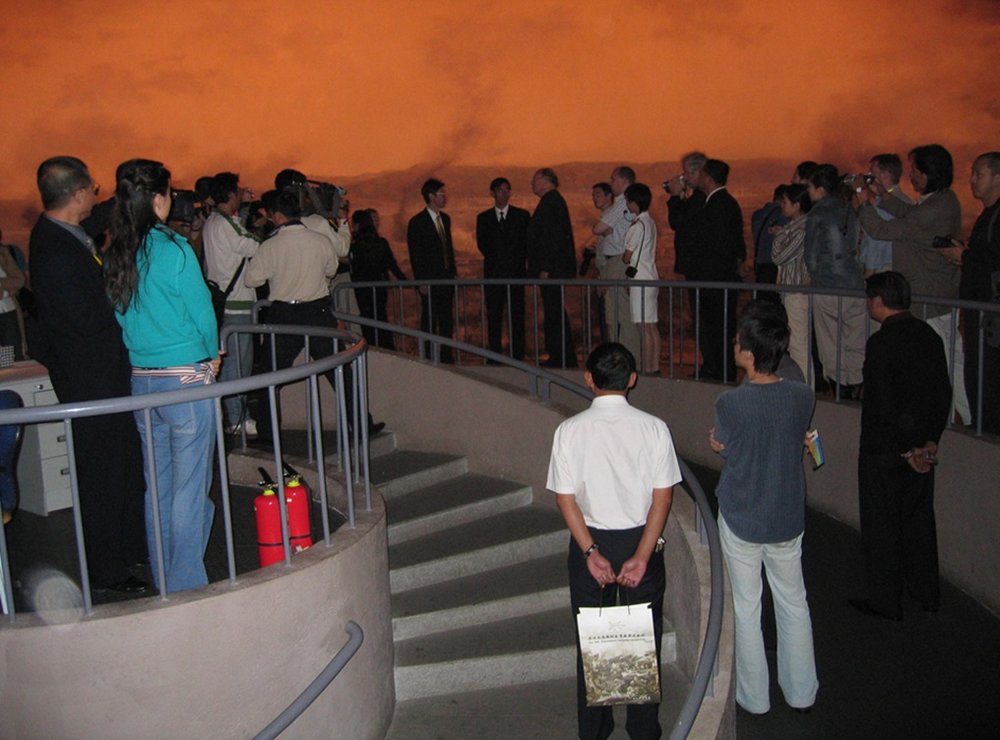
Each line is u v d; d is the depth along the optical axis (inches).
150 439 134.7
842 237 271.6
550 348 354.9
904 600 212.4
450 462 251.9
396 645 193.8
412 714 182.2
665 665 190.9
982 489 205.5
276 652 147.2
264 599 144.5
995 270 215.3
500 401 247.1
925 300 215.3
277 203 245.6
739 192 531.2
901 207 244.1
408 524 223.1
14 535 194.2
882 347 190.4
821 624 202.2
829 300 275.0
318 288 250.5
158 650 136.3
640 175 538.9
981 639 193.9
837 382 255.6
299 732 153.5
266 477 171.0
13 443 169.9
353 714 164.2
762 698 171.6
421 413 261.7
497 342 370.0
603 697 145.3
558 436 148.2
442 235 366.0
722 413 161.9
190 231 287.0
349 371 256.5
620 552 147.3
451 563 212.5
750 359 160.9
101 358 160.2
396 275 376.2
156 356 153.8
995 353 215.2
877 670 184.9
